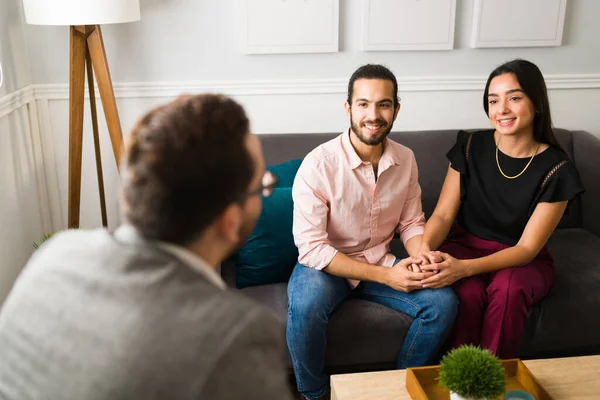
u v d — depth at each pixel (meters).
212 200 0.79
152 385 0.70
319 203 2.15
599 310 2.21
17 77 2.65
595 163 2.74
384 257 2.28
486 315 2.15
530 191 2.25
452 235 2.46
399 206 2.27
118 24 2.79
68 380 0.73
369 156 2.18
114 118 2.62
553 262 2.33
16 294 0.83
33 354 0.77
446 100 3.06
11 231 2.56
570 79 3.08
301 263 2.19
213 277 0.83
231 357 0.73
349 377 1.73
